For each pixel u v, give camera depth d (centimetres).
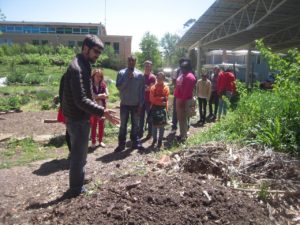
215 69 1312
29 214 441
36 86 3050
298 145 571
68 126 468
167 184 433
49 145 888
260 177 481
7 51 5691
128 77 784
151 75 955
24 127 1130
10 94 2195
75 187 478
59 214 408
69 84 449
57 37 6938
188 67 866
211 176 488
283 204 424
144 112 948
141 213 378
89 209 399
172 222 365
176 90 872
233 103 1109
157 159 632
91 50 454
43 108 1639
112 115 462
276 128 591
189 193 407
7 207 472
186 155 546
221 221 371
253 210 396
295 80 671
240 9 1856
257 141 591
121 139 803
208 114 1405
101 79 802
